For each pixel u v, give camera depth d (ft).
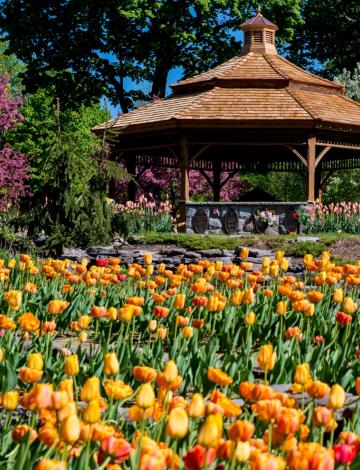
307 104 79.87
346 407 16.31
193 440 13.23
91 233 54.95
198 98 81.30
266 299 29.48
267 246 59.88
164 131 81.25
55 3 120.16
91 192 55.42
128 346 19.99
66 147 54.19
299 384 13.53
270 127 77.97
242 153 101.45
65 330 28.50
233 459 9.16
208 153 101.55
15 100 88.79
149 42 119.14
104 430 10.10
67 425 9.03
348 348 21.85
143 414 10.66
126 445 9.34
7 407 11.03
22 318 17.24
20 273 32.71
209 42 126.21
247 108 79.10
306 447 8.86
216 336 24.53
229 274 28.22
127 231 57.62
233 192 131.64
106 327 27.22
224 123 77.46
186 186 78.23
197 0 117.08
